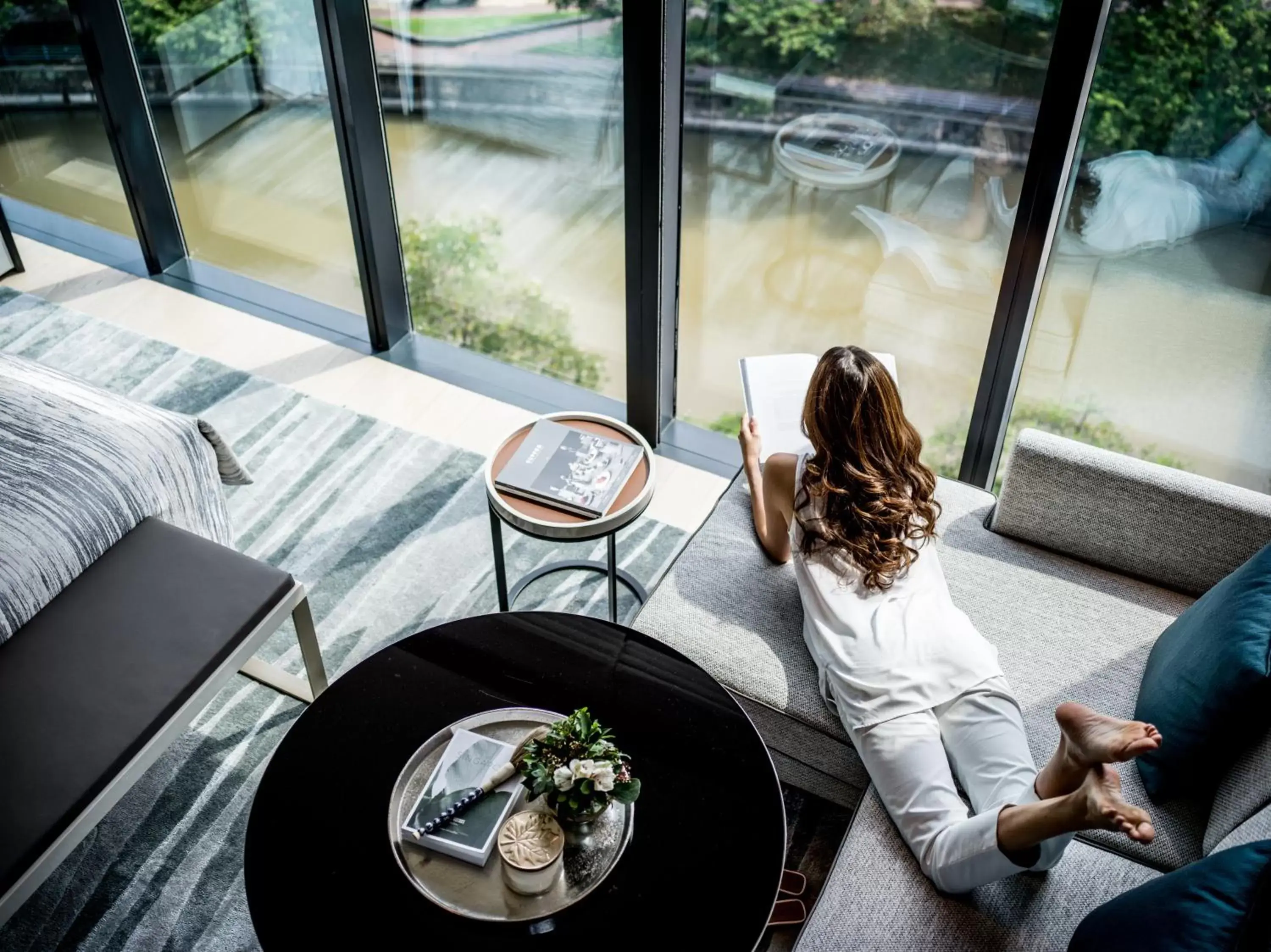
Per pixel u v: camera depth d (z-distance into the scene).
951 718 2.16
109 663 2.33
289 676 2.81
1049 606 2.53
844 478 2.32
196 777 2.61
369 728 2.10
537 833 1.86
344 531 3.26
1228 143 2.40
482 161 3.33
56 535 2.47
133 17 3.62
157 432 2.77
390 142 3.45
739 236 3.07
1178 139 2.44
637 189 2.98
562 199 3.27
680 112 2.91
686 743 2.09
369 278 3.72
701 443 3.58
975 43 2.50
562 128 3.12
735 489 2.82
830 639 2.29
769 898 1.86
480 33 3.06
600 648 2.27
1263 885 1.56
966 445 3.15
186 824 2.51
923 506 2.36
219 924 2.33
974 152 2.64
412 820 1.94
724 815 1.98
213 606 2.45
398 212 3.63
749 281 3.14
